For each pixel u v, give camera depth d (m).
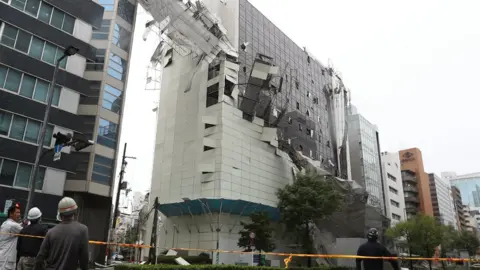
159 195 33.25
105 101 30.83
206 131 31.38
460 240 63.91
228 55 33.66
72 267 4.46
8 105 21.25
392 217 72.19
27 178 21.55
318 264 31.70
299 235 30.80
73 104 24.45
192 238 29.44
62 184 23.02
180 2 29.50
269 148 34.50
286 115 39.81
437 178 108.31
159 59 38.09
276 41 42.62
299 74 45.66
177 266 15.74
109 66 31.88
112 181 29.86
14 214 6.94
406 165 94.38
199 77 34.25
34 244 6.63
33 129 22.31
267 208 31.06
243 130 32.28
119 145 31.20
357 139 63.41
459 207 132.12
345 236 36.00
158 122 36.97
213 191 28.70
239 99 33.31
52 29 24.03
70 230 4.61
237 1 37.62
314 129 45.12
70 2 25.28
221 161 29.23
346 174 49.41
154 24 31.14
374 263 6.41
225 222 28.55
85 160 28.48
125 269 15.12
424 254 43.41
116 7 33.56
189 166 31.52
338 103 52.59
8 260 6.41
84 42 25.73
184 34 30.48
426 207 88.62
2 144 20.72
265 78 33.66
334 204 30.23
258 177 32.22
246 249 25.75
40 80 23.06
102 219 28.95
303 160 37.28
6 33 21.83
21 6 22.72
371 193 61.22
